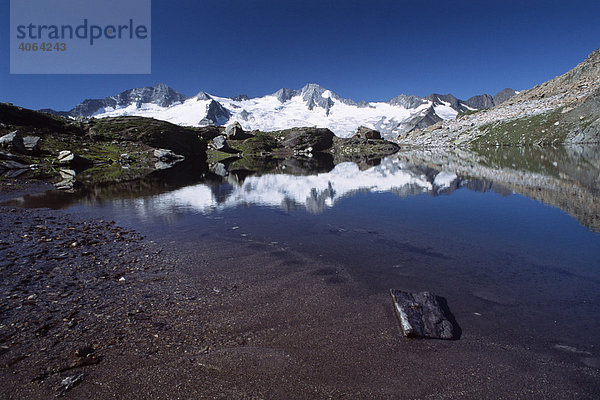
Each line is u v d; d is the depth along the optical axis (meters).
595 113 95.38
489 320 7.16
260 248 12.63
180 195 26.86
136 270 10.52
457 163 51.25
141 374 5.62
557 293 8.28
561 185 24.83
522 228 14.21
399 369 5.71
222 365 5.85
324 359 6.00
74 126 86.00
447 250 11.87
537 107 140.25
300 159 87.88
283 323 7.24
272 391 5.21
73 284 9.39
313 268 10.44
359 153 119.56
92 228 16.14
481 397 5.02
